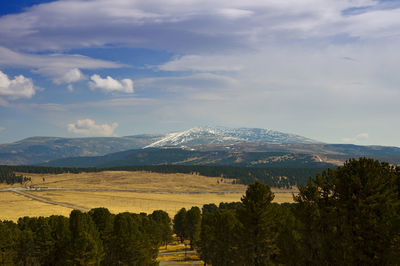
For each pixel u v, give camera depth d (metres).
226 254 71.12
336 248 31.56
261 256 54.41
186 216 131.00
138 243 78.25
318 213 37.94
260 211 53.44
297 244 39.00
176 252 127.88
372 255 29.50
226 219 71.94
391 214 29.58
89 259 65.06
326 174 38.28
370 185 30.55
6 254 69.69
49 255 70.94
